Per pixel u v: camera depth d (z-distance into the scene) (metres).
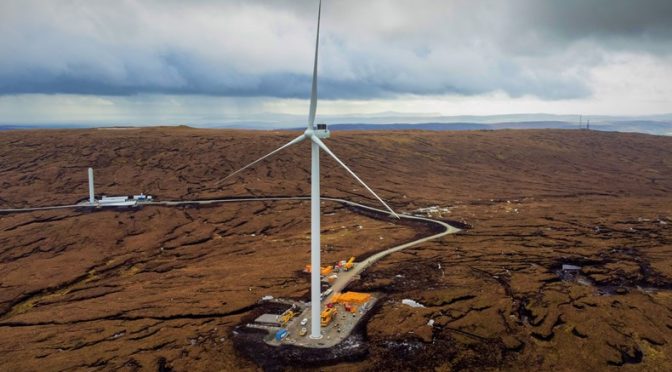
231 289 112.88
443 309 94.31
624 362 75.38
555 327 86.31
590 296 99.38
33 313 106.44
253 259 141.38
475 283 108.56
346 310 95.00
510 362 75.88
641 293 102.25
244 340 84.44
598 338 81.69
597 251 133.75
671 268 116.25
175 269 139.88
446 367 74.44
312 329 83.62
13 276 138.25
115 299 113.44
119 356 81.31
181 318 97.12
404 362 75.62
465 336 83.44
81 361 80.00
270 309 98.00
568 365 74.81
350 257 134.25
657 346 79.44
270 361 77.00
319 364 75.38
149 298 111.50
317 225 78.19
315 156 74.88
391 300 99.75
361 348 79.75
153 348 84.00
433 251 137.62
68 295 121.19
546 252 133.75
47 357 82.25
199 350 82.06
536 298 98.62
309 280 115.69
